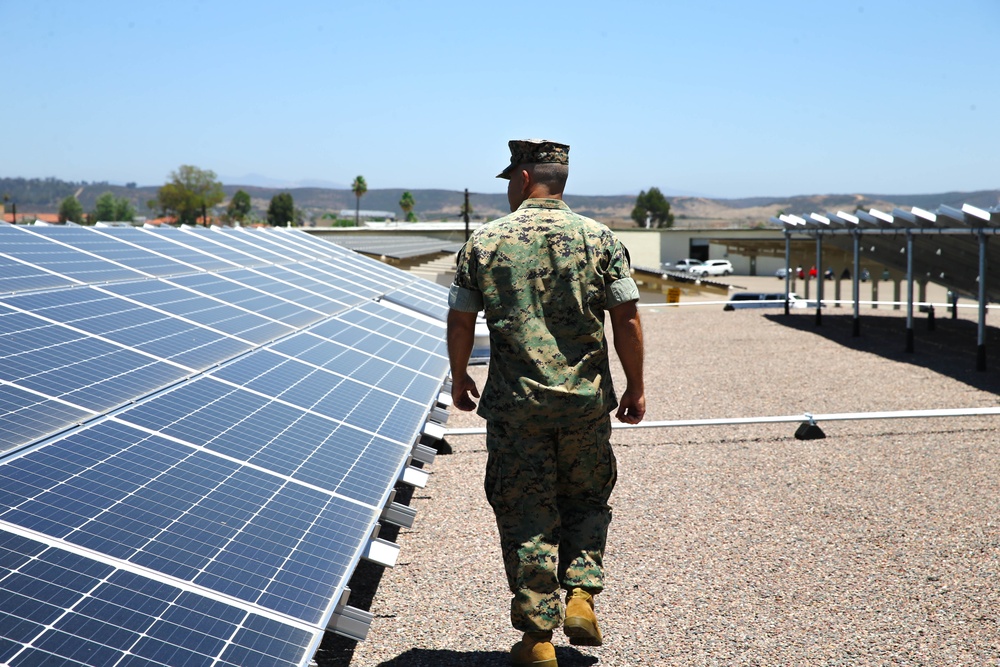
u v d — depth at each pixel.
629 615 5.27
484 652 4.68
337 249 19.58
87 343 5.41
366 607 5.38
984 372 16.42
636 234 85.00
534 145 4.02
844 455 9.80
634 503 7.95
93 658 2.53
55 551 2.97
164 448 4.19
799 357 19.03
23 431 3.82
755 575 6.01
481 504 7.91
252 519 3.79
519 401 3.84
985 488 8.31
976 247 18.25
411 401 7.12
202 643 2.80
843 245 27.22
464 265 3.95
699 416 12.70
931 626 5.10
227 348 6.53
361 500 4.50
